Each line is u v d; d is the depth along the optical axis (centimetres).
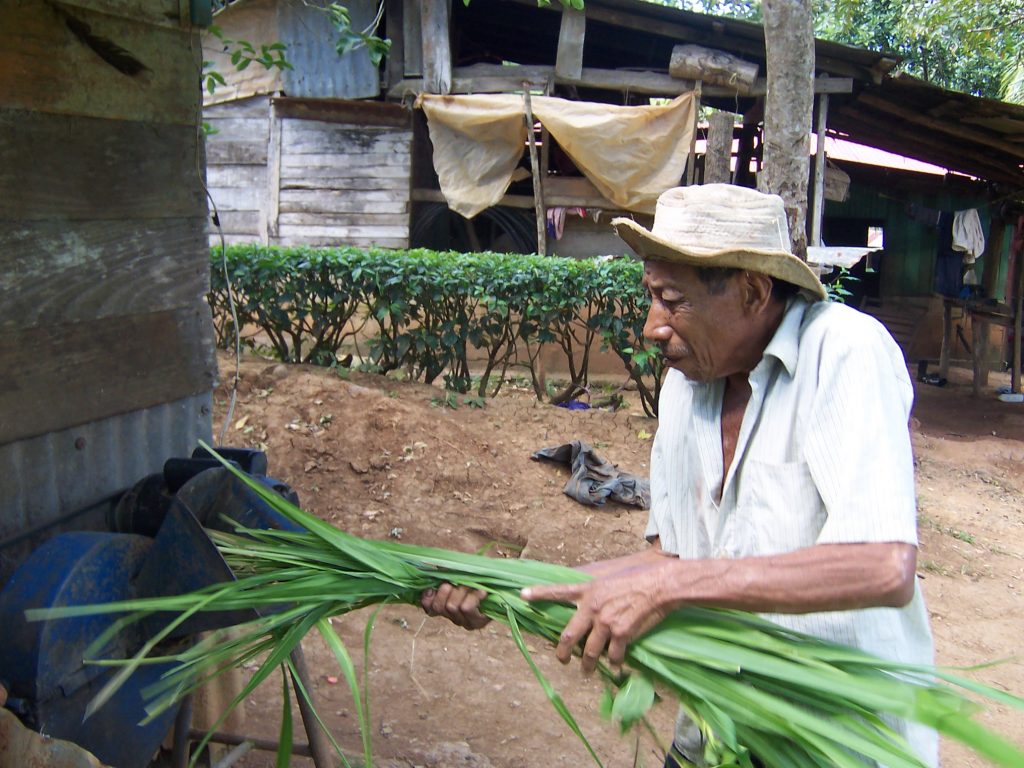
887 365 159
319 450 579
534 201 1070
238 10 1047
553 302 747
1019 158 1220
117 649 189
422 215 1127
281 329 749
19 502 220
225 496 204
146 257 253
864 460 149
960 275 1348
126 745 197
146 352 255
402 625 449
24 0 211
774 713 142
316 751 245
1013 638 506
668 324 171
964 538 645
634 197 1020
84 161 231
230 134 1084
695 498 192
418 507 547
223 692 282
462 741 359
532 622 166
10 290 212
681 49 1007
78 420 233
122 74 240
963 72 1755
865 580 142
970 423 1089
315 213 1082
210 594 168
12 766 158
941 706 130
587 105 990
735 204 167
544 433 677
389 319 905
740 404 181
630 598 148
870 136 1317
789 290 173
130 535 197
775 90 687
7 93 209
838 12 1727
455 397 696
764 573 144
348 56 1045
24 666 171
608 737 374
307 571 178
